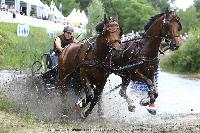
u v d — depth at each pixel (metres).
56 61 13.49
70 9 116.19
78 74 11.66
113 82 22.58
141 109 14.48
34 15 57.41
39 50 34.03
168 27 12.67
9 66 27.62
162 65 45.84
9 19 43.66
